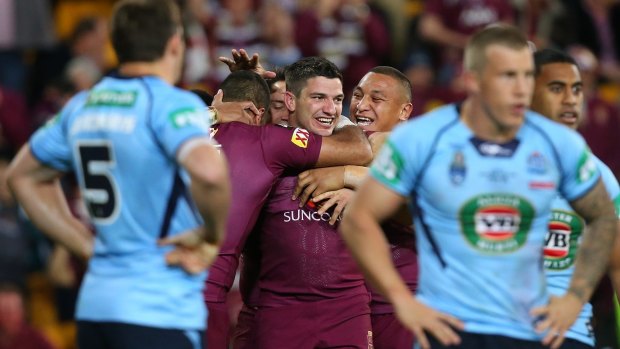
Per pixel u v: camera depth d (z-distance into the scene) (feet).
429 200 52.85
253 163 70.18
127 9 54.34
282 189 71.82
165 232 53.57
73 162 55.47
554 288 61.77
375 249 52.70
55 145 56.18
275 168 70.90
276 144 70.59
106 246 54.24
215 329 69.46
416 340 55.21
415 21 162.61
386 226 73.41
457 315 52.65
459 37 151.94
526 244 52.90
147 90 53.57
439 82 150.61
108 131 53.52
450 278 52.85
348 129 73.41
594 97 145.59
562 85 67.51
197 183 52.03
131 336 52.70
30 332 113.60
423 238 53.52
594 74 150.00
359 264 53.21
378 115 77.51
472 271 52.70
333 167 71.97
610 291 70.38
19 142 133.59
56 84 136.46
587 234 55.36
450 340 51.65
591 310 62.03
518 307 52.85
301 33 147.54
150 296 53.11
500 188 52.29
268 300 72.90
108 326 53.06
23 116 134.31
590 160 54.13
